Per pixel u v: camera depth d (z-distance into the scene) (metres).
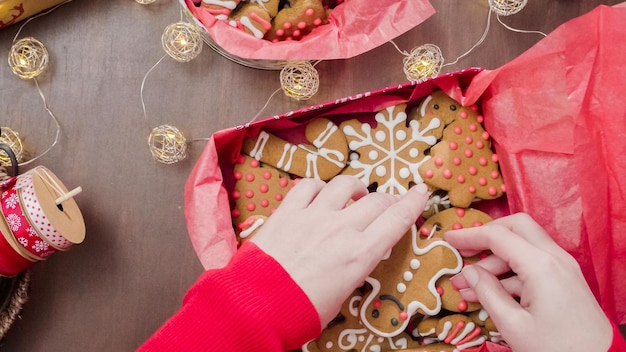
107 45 0.79
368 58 0.79
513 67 0.68
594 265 0.68
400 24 0.74
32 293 0.77
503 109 0.70
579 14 0.79
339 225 0.60
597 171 0.68
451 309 0.67
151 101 0.79
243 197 0.69
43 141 0.78
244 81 0.79
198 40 0.77
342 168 0.70
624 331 0.76
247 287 0.57
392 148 0.70
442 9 0.79
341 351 0.67
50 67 0.79
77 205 0.77
